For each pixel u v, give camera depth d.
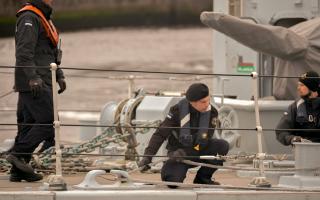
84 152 24.70
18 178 21.64
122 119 25.58
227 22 24.64
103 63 147.88
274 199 19.39
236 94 30.22
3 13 142.62
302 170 20.61
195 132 19.95
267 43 24.89
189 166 20.39
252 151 25.69
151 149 19.91
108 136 25.39
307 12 28.28
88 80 107.38
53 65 19.38
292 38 25.08
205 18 25.00
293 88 25.89
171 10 193.50
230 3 30.17
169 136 20.31
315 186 20.41
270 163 23.75
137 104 25.72
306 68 25.50
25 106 21.77
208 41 172.12
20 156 21.52
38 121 21.58
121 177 19.42
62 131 64.06
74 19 176.62
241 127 25.75
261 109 25.28
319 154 20.59
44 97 21.55
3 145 28.02
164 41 171.88
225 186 19.80
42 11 21.75
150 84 85.81
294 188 20.25
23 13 21.48
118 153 26.75
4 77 50.12
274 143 25.58
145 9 192.12
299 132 22.30
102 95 97.12
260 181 20.02
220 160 20.56
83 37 175.00
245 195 19.17
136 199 18.50
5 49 97.62
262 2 28.61
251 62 29.58
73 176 23.17
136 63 147.62
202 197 18.86
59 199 18.06
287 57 25.28
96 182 19.45
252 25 24.75
